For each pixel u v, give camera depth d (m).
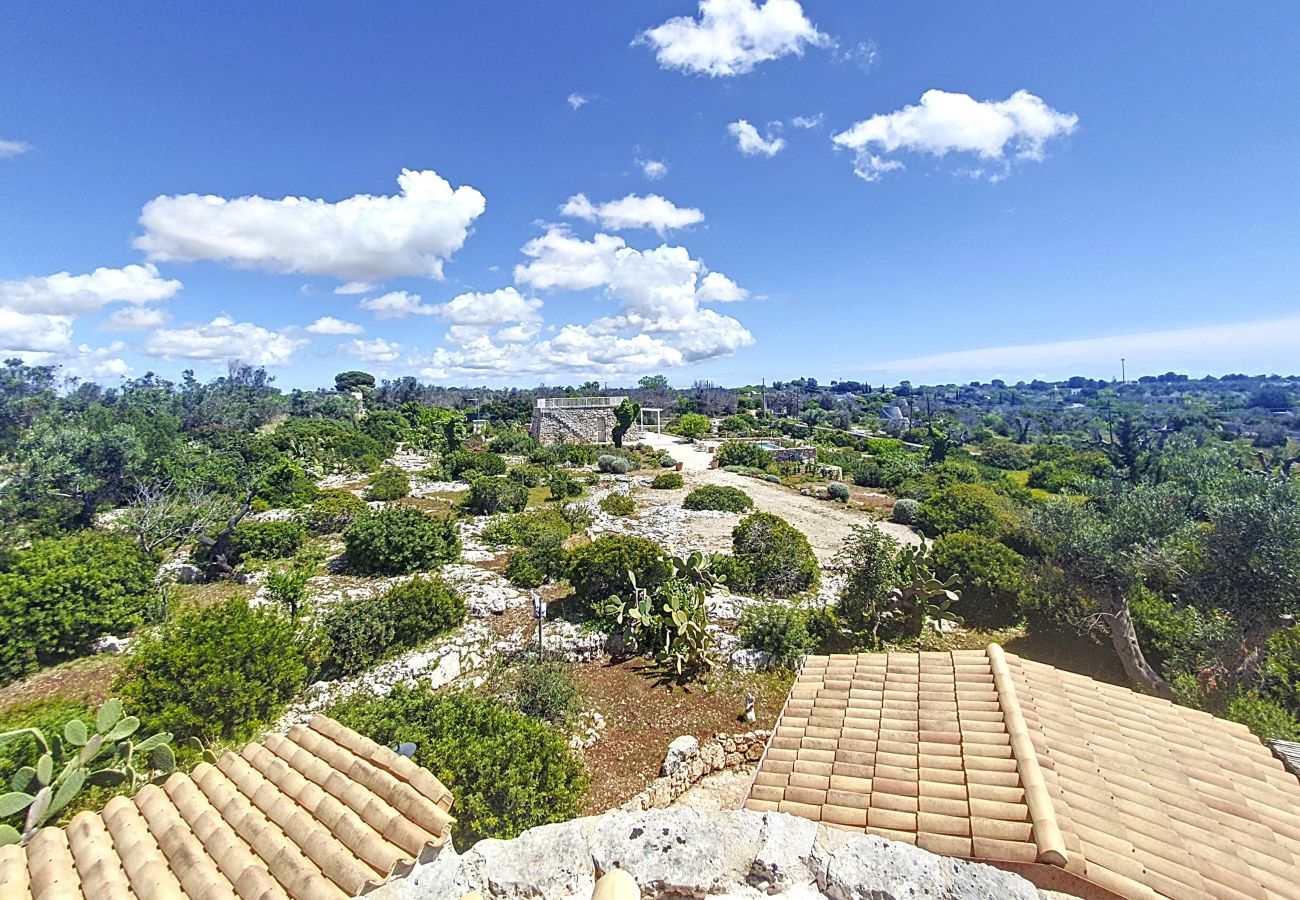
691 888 3.52
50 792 5.75
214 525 21.38
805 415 97.69
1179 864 4.61
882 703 7.29
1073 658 13.98
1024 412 115.00
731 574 18.06
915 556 14.99
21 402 56.50
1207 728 6.62
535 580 17.81
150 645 10.62
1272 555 10.84
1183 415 63.22
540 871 3.62
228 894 4.09
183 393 75.75
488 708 9.08
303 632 12.80
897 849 3.69
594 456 50.12
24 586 13.39
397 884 3.79
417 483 37.62
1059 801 5.18
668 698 12.03
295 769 5.43
